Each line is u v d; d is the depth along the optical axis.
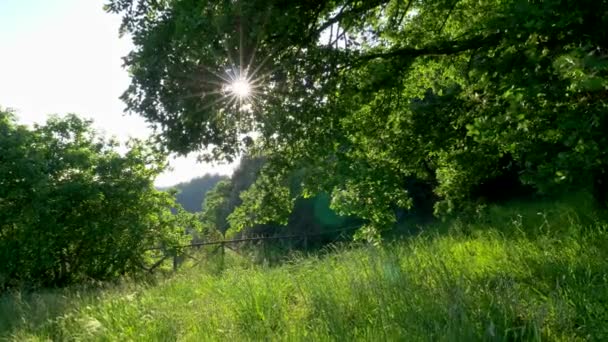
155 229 18.22
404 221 24.59
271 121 8.35
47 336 7.60
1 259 15.83
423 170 11.62
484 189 19.59
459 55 9.42
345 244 9.38
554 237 7.12
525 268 6.02
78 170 17.44
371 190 9.93
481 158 10.09
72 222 16.75
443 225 12.69
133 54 7.73
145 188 18.09
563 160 5.95
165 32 7.53
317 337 4.87
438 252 7.43
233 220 11.04
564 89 5.85
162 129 7.89
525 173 6.80
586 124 5.74
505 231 8.23
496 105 7.34
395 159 10.16
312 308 5.94
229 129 8.48
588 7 5.81
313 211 28.73
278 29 7.47
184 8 7.25
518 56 6.49
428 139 9.58
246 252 16.81
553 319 4.37
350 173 9.39
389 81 8.97
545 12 5.76
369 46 10.08
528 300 4.82
